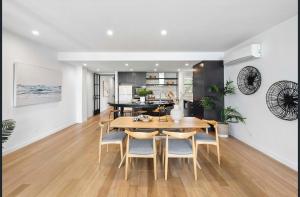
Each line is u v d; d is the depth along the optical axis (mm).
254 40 3926
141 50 5133
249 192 2305
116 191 2328
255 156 3527
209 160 3355
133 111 5910
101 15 2811
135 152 2670
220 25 3254
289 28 2982
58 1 2391
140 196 2223
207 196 2225
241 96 4516
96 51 5266
